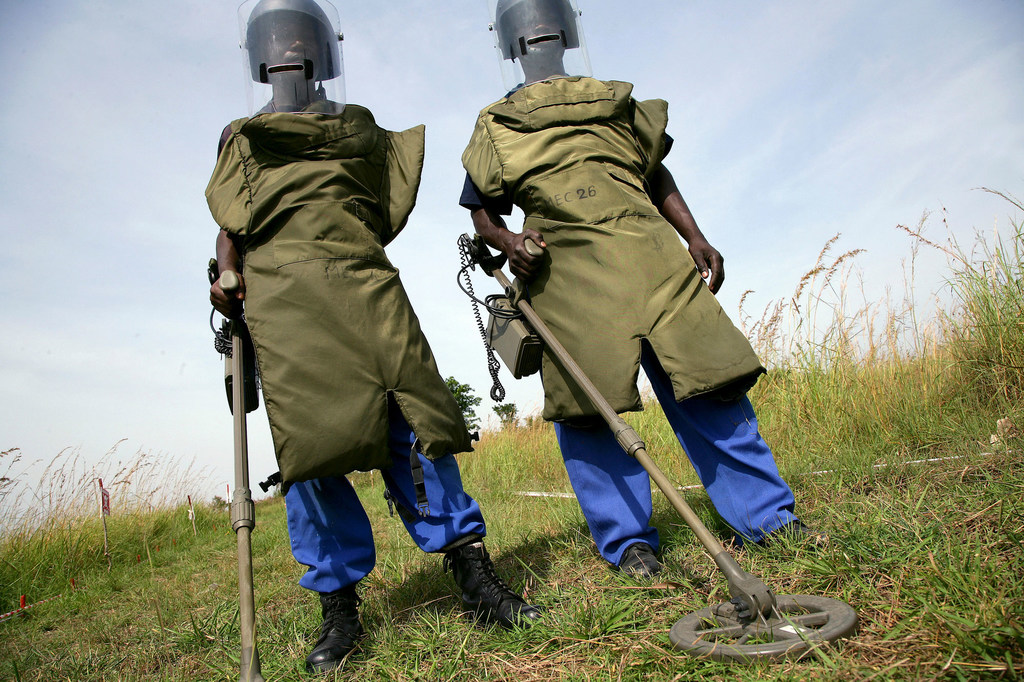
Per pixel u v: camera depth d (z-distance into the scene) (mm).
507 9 3006
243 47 2725
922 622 1572
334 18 2803
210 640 2777
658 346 2461
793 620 1718
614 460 2684
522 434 8555
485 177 2826
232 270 2424
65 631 3758
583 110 2752
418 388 2383
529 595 2529
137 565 5957
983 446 3211
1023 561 1771
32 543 5629
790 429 4535
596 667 1803
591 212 2617
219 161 2545
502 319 2865
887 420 4227
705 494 3512
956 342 4480
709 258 2727
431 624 2303
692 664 1642
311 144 2461
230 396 2500
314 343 2270
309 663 2162
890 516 2352
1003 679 1323
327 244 2369
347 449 2221
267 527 7156
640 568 2500
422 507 2312
